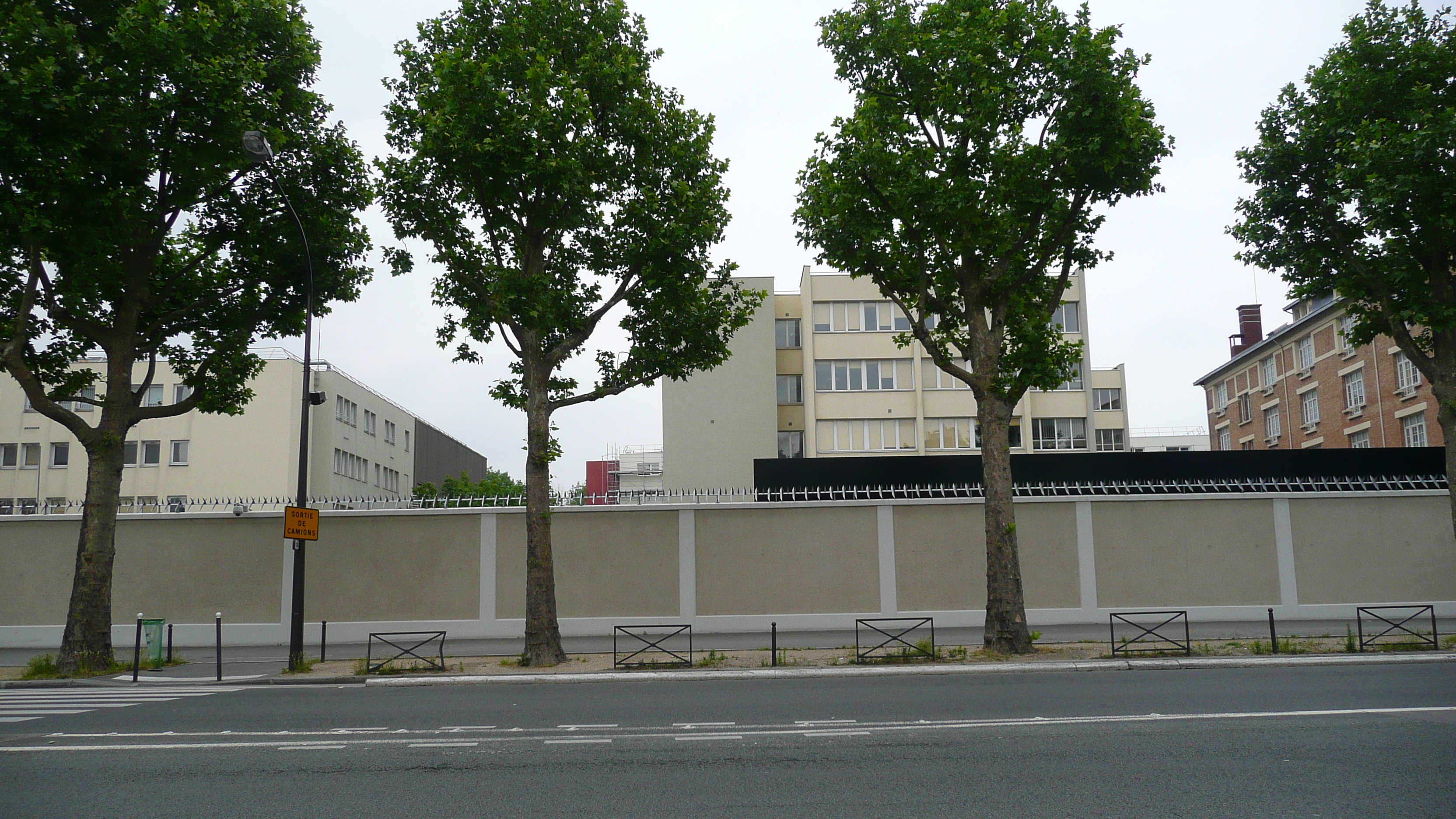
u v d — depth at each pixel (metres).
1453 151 16.59
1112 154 15.62
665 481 45.44
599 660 16.72
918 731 9.46
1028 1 16.44
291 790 7.34
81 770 8.15
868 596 21.30
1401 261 17.94
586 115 15.77
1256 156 19.27
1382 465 23.64
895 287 18.14
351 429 53.91
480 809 6.68
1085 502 21.55
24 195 14.36
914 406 46.81
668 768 7.93
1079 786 7.11
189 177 16.22
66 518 21.69
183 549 21.42
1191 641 17.50
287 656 18.81
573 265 17.89
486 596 21.22
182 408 18.53
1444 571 21.22
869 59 17.16
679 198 16.70
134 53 14.81
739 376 46.19
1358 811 6.36
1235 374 57.31
